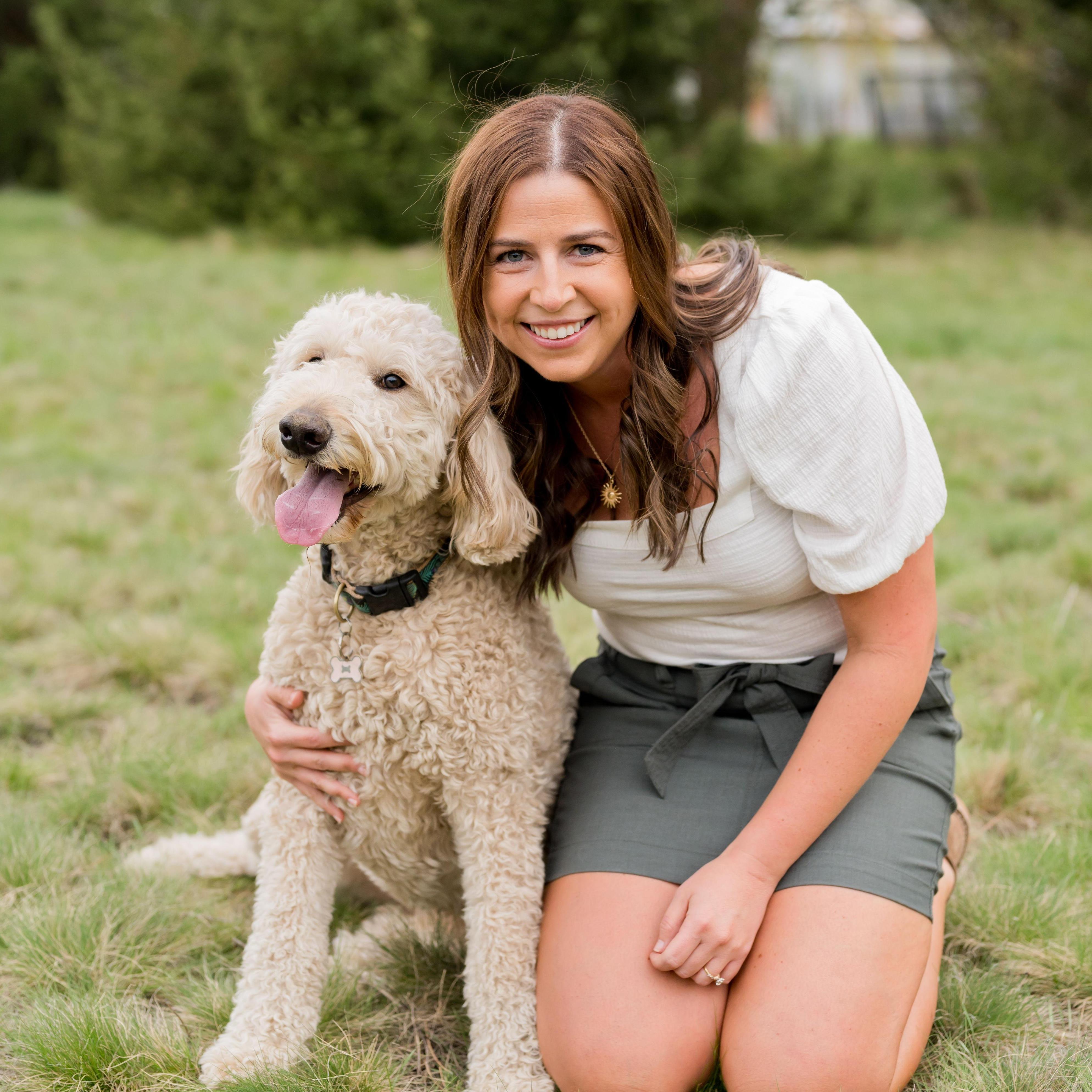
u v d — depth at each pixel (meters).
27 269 11.88
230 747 3.36
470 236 2.09
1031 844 2.78
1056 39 16.62
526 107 2.12
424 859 2.39
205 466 6.29
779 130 21.59
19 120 21.45
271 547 5.01
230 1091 2.00
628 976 2.04
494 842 2.23
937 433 6.61
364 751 2.23
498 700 2.22
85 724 3.57
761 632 2.29
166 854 2.80
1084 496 5.45
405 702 2.18
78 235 14.82
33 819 2.90
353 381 2.22
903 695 2.09
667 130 16.17
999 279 12.98
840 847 2.12
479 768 2.23
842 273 13.28
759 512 2.16
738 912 2.00
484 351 2.24
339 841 2.35
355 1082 2.05
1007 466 6.14
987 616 4.15
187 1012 2.29
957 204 18.39
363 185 14.77
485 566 2.33
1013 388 7.70
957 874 2.57
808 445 2.06
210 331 9.34
